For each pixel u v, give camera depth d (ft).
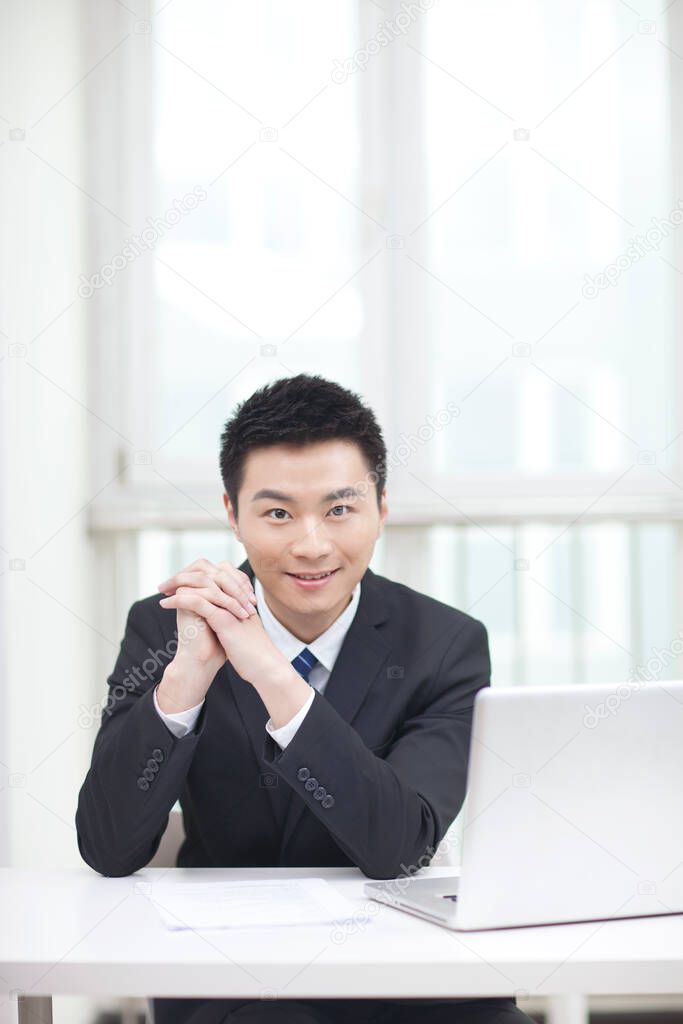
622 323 9.71
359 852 4.07
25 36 7.99
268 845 4.69
